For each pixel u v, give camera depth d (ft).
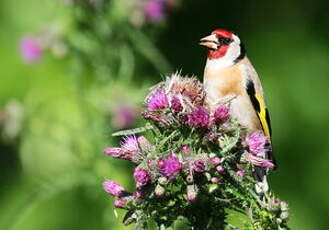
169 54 50.14
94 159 37.11
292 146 49.24
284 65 50.57
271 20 51.83
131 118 37.55
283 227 22.59
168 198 22.22
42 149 42.34
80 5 38.14
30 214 45.75
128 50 39.04
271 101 49.55
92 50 38.58
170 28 50.19
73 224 45.70
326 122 49.47
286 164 49.06
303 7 52.90
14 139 40.14
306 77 50.24
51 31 38.52
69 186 36.42
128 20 38.50
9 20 46.91
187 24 50.62
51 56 45.19
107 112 37.68
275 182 49.03
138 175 21.86
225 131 22.66
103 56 38.93
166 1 39.22
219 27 51.26
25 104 40.45
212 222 22.48
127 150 22.85
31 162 42.55
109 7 38.55
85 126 38.73
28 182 47.39
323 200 48.78
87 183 36.63
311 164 49.03
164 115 22.62
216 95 33.91
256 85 33.99
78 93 38.55
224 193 22.50
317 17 52.21
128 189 36.73
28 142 41.65
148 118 22.75
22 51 39.19
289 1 52.80
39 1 46.01
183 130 22.62
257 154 23.22
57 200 45.62
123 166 37.04
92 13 38.34
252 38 51.44
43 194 36.11
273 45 51.19
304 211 48.55
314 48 51.31
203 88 24.02
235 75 33.65
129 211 22.29
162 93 23.09
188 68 50.19
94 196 38.47
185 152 22.15
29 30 46.47
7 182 47.96
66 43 38.45
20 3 46.57
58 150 42.42
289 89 49.98
